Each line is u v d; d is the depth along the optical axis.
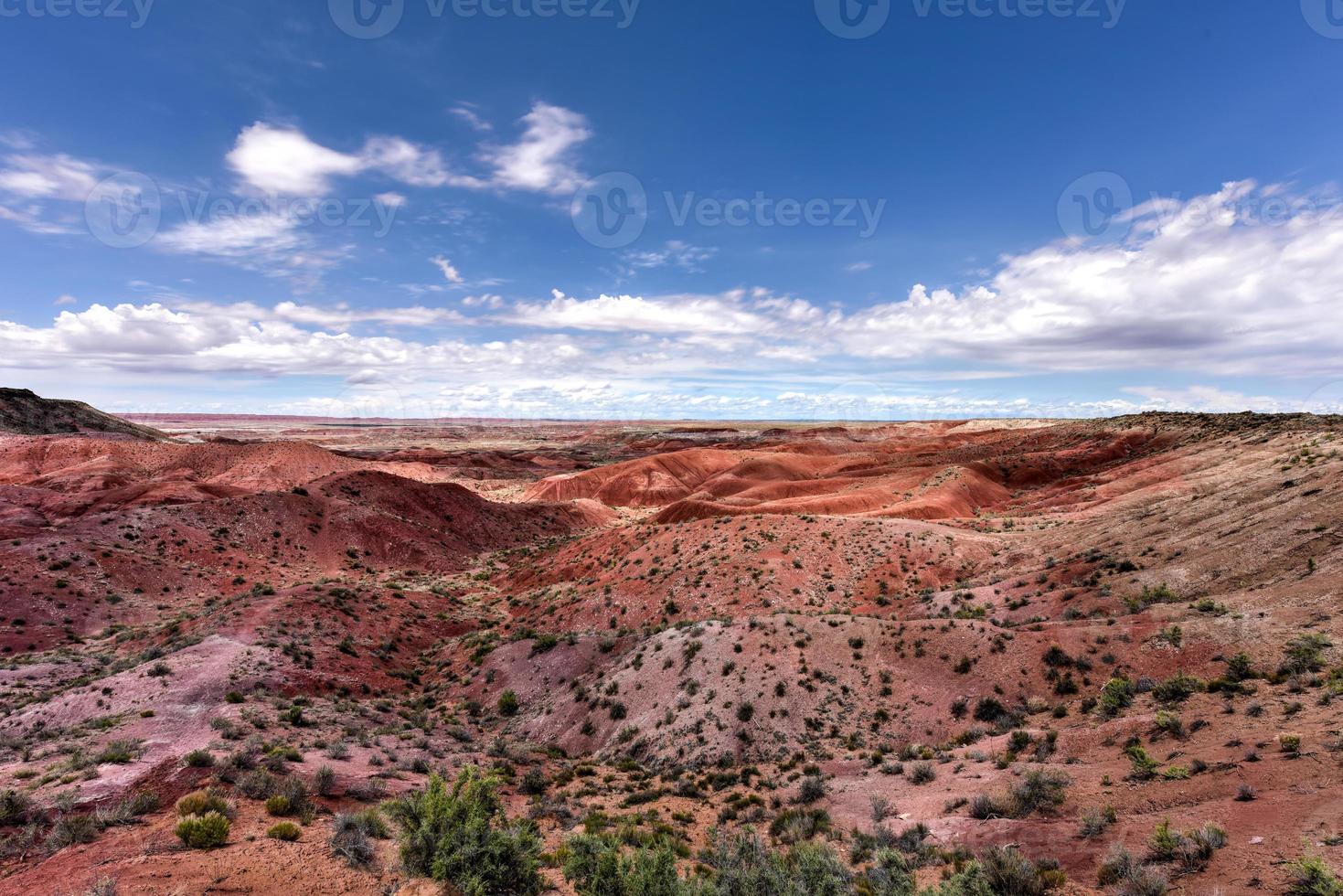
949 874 12.26
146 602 53.31
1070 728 21.22
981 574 50.66
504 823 11.58
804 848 13.38
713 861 14.43
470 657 41.88
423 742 24.84
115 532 61.81
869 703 27.77
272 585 61.19
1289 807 11.50
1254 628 23.34
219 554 64.31
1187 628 25.31
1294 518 32.44
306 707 28.25
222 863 10.84
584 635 39.81
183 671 31.48
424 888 10.24
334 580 61.16
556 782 23.44
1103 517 56.22
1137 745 17.42
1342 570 25.59
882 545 57.03
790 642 32.03
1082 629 28.17
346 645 42.09
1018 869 11.32
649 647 34.97
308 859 11.21
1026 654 27.83
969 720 25.36
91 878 10.20
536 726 31.72
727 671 30.38
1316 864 9.02
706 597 49.38
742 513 85.19
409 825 11.27
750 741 26.06
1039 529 62.81
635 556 61.81
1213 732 16.45
